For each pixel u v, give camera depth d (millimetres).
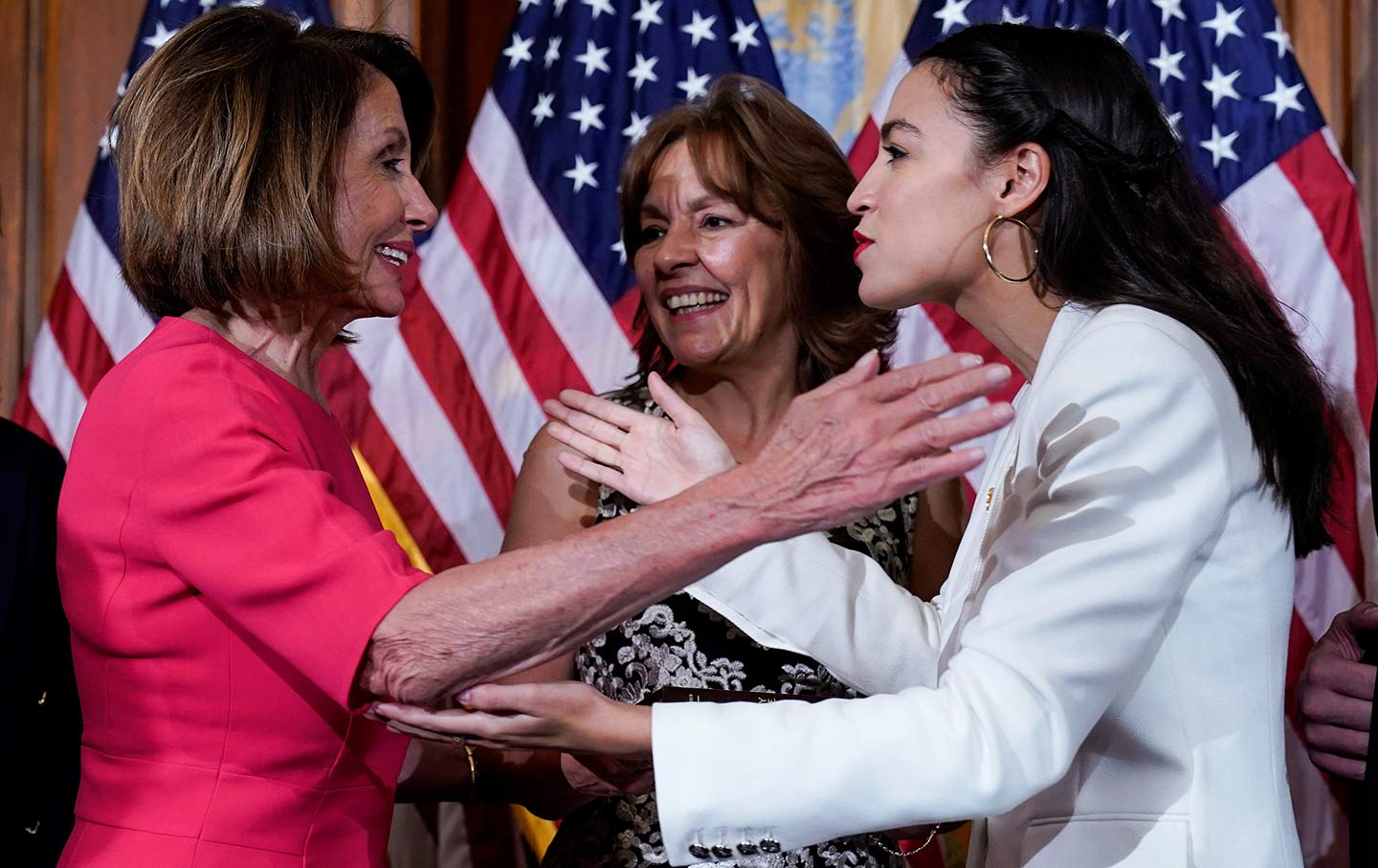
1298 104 2760
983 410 1057
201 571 1168
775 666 1736
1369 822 1342
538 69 2893
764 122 1931
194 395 1199
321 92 1295
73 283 2764
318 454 1335
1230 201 2729
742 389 1997
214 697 1229
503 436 2781
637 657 1757
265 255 1260
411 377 2777
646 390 2051
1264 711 1263
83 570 1253
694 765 1166
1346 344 2674
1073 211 1346
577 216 2840
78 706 1729
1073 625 1157
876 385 1086
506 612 1125
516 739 1199
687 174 1938
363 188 1330
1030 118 1350
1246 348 1287
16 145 2891
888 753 1145
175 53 1288
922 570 1985
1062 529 1186
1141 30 2811
